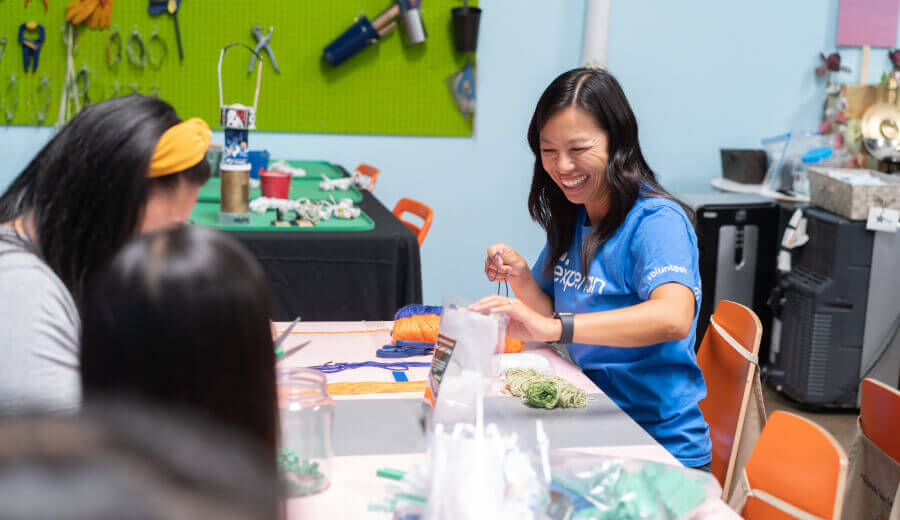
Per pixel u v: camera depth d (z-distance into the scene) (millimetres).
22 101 3955
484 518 859
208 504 292
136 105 1080
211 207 2873
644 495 986
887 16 4500
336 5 4121
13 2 3861
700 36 4453
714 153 4605
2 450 276
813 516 1160
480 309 1359
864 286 3404
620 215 1566
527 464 944
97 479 272
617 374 1590
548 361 1591
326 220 2771
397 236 2588
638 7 4375
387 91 4254
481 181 4445
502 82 4348
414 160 4363
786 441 1241
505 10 4262
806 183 3947
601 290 1611
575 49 4363
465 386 1281
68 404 999
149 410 325
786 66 4543
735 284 3771
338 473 1127
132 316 617
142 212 1070
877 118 4074
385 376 1531
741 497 1293
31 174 1104
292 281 2539
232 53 4090
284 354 1477
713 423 1817
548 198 1721
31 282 1027
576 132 1517
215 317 632
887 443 1569
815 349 3461
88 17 3920
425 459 1065
